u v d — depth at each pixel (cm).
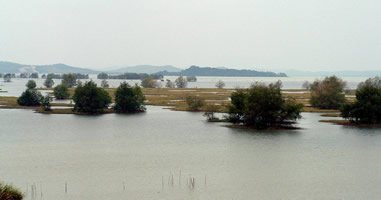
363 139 10781
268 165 7950
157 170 7519
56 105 19112
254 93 12875
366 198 6097
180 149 9431
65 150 9256
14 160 8219
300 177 7138
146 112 17462
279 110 12838
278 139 10738
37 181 6750
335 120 14650
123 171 7438
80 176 7075
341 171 7544
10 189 5756
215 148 9550
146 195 6094
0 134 11306
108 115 16225
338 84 19450
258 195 6178
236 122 13500
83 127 12812
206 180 6894
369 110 13512
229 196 6100
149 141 10438
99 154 8856
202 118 15400
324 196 6169
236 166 7869
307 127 12962
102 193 6169
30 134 11362
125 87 17750
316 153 9050
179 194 6162
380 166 7938
